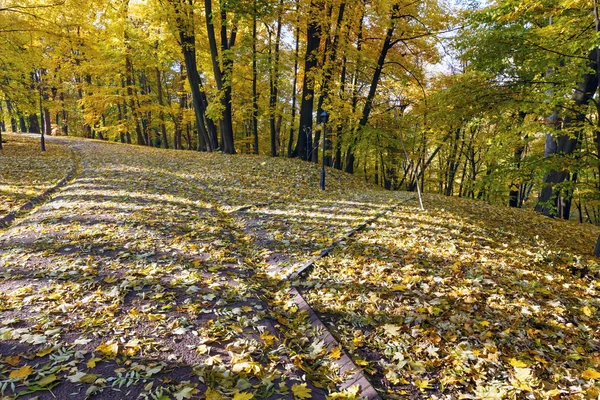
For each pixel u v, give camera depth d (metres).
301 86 20.33
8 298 3.47
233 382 2.52
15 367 2.44
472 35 7.59
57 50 20.84
